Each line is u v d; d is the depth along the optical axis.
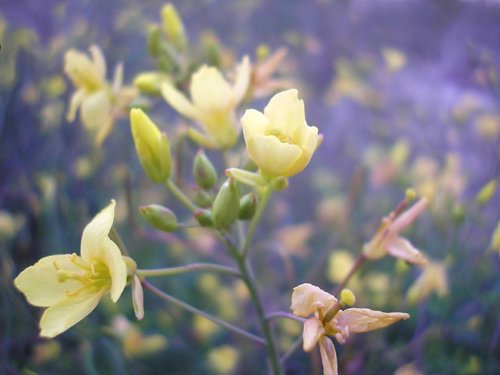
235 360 0.16
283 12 0.29
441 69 0.26
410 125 0.24
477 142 0.21
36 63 0.21
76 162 0.20
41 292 0.08
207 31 0.21
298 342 0.10
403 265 0.14
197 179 0.10
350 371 0.13
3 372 0.14
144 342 0.15
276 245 0.15
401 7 0.31
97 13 0.22
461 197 0.17
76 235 0.18
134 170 0.20
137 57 0.24
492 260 0.18
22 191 0.18
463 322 0.16
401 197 0.19
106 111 0.12
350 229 0.19
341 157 0.25
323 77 0.27
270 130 0.08
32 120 0.20
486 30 0.27
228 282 0.19
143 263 0.18
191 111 0.11
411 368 0.14
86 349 0.14
